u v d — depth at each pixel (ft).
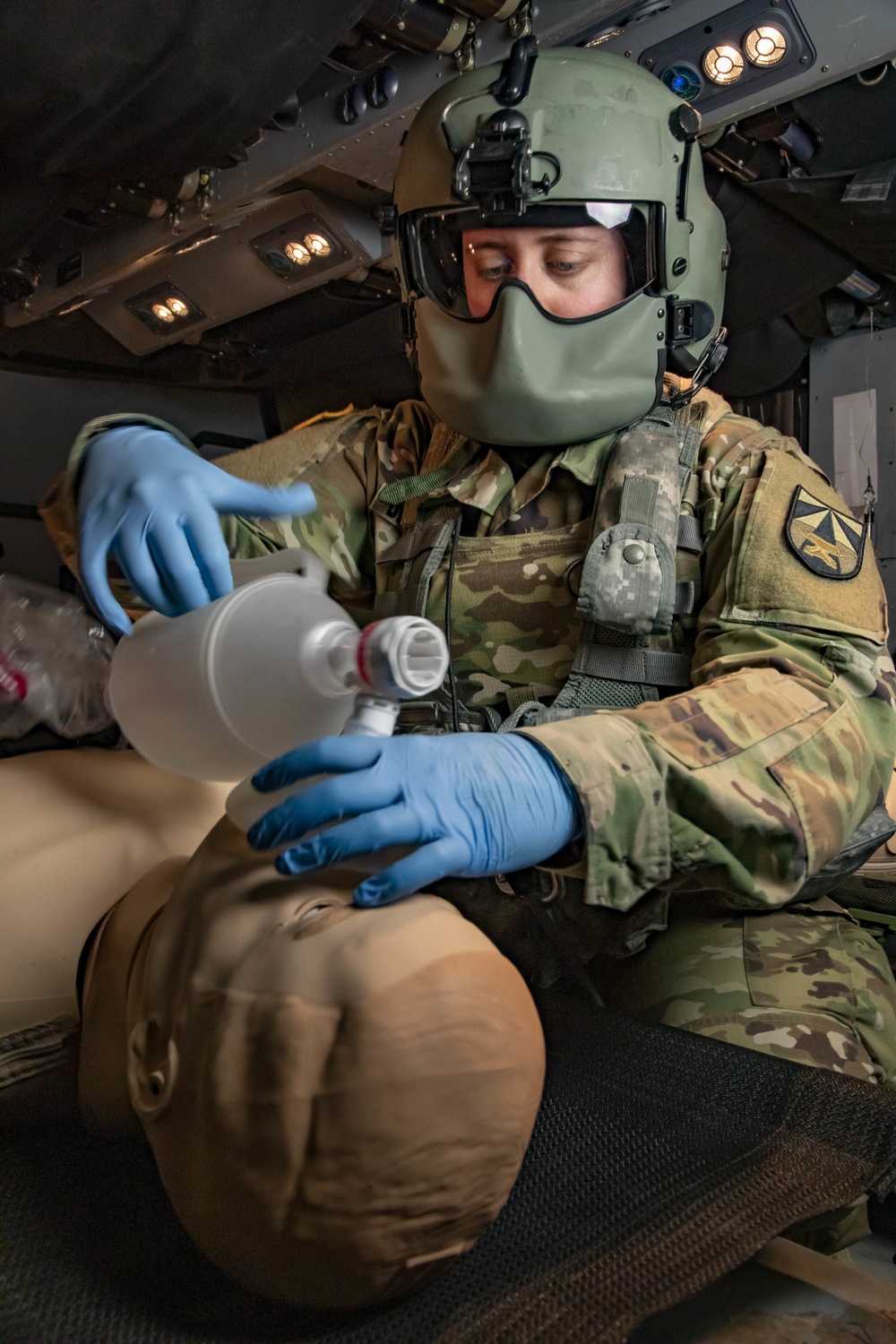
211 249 7.30
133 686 2.63
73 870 2.58
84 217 6.84
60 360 8.98
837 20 4.84
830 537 3.94
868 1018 3.50
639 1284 1.66
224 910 1.85
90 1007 2.27
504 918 3.52
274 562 2.78
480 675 4.25
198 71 4.62
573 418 4.08
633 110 3.97
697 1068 2.40
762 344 7.02
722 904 4.10
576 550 4.17
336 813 2.01
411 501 4.58
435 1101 1.61
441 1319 1.65
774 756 3.11
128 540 2.85
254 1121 1.63
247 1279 1.70
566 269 4.08
